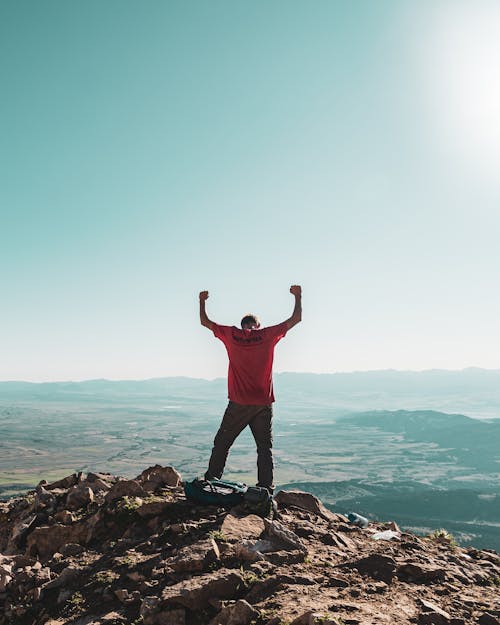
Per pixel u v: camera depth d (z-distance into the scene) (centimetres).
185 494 495
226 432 505
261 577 357
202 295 531
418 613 313
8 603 380
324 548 423
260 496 463
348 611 310
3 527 531
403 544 455
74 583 388
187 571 369
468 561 438
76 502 533
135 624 325
